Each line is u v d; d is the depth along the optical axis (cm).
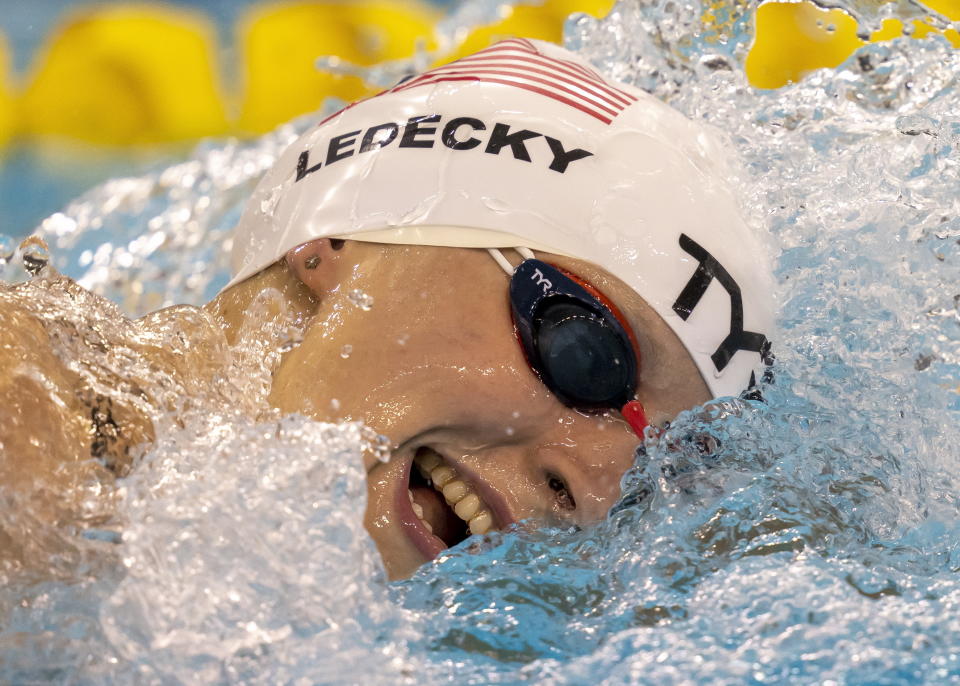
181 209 830
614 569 369
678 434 426
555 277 407
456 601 348
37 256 397
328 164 442
